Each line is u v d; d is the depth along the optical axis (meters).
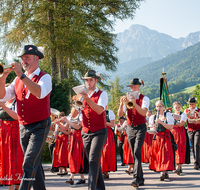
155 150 5.84
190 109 7.75
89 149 4.02
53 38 15.71
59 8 16.19
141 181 5.06
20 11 15.29
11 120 4.09
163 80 9.32
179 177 5.97
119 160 10.54
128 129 5.14
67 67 18.61
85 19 17.98
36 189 3.19
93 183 3.74
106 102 4.03
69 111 14.76
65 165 6.65
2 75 2.68
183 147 6.64
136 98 4.77
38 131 3.07
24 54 3.12
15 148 4.06
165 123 5.71
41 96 2.90
